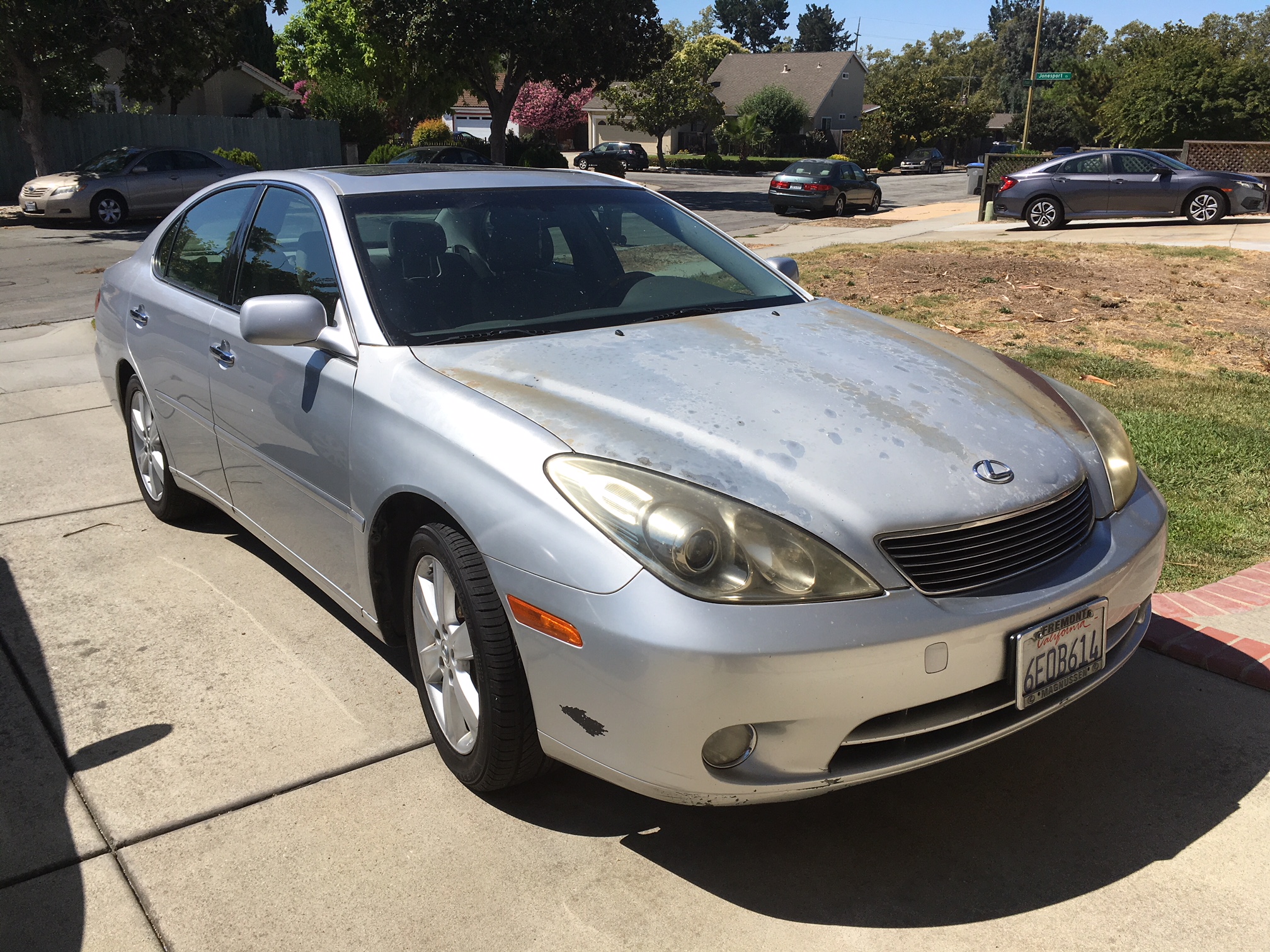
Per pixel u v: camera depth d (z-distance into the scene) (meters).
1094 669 2.48
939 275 11.53
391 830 2.58
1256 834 2.54
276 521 3.52
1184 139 30.75
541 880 2.41
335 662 3.41
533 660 2.32
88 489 5.15
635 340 2.95
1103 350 7.73
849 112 68.50
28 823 2.61
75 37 20.48
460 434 2.53
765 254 14.38
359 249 3.15
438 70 31.11
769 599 2.12
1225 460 5.06
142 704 3.16
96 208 18.55
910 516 2.25
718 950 2.19
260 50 46.81
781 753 2.17
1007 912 2.30
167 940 2.22
